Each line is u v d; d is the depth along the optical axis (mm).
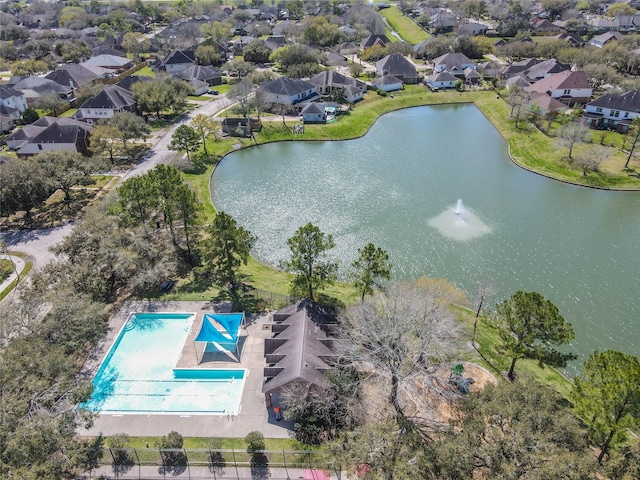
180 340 59156
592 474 33031
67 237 67562
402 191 98125
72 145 107750
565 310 65875
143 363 55906
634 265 75000
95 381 53250
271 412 49375
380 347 47688
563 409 39625
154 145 119375
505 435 35406
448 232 83250
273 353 53500
